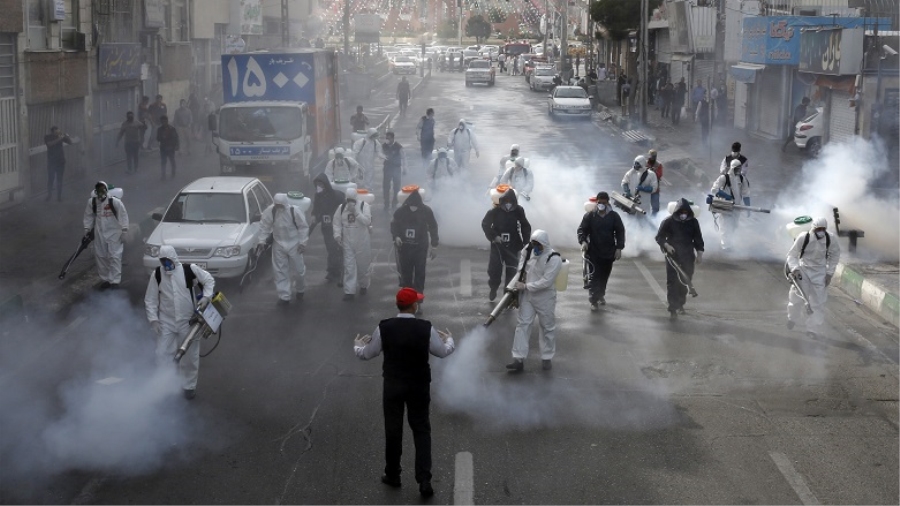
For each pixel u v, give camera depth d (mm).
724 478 8273
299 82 25312
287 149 23797
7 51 21422
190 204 15688
